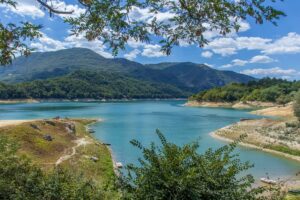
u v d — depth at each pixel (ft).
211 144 214.90
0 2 23.09
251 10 21.62
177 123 339.98
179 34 24.44
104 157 161.99
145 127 305.53
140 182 30.14
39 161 132.16
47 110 515.91
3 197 42.34
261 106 627.05
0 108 553.23
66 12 23.47
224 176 29.68
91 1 22.76
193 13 23.08
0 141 50.60
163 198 28.63
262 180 128.88
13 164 46.50
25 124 180.45
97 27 24.02
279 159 171.73
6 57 25.04
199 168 29.07
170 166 29.37
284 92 644.27
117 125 322.34
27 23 24.56
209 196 28.60
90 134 258.78
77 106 653.71
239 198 29.48
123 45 24.80
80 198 41.57
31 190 44.09
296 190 105.40
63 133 202.08
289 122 267.39
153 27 24.40
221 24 23.20
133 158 169.48
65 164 132.05
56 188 43.01
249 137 230.89
